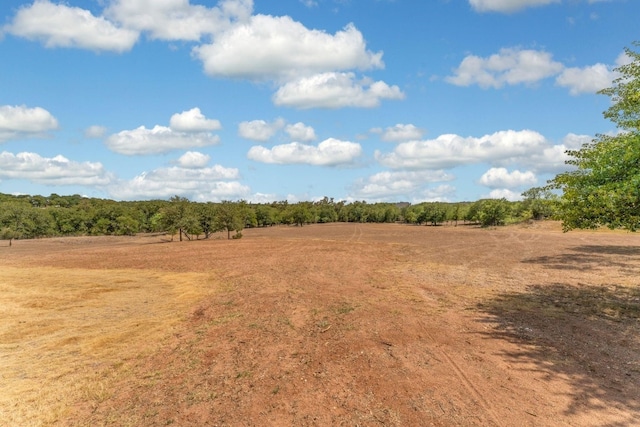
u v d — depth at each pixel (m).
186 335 10.10
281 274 19.62
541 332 9.12
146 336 10.22
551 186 10.09
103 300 15.01
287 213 104.00
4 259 32.78
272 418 5.60
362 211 123.88
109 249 40.44
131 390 6.93
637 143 8.36
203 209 54.91
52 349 9.38
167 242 49.69
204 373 7.48
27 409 6.35
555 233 47.25
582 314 10.69
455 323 9.97
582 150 9.71
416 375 6.80
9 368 8.21
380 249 32.75
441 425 5.21
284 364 7.66
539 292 13.77
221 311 12.45
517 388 6.21
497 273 18.44
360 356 7.81
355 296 13.69
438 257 25.69
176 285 18.11
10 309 13.64
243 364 7.81
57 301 14.89
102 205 100.62
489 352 7.84
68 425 5.81
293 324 10.44
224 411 5.90
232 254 30.72
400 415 5.51
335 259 25.75
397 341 8.62
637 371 6.80
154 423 5.68
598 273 17.69
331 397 6.16
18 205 72.62
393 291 14.52
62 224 79.06
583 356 7.55
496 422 5.24
